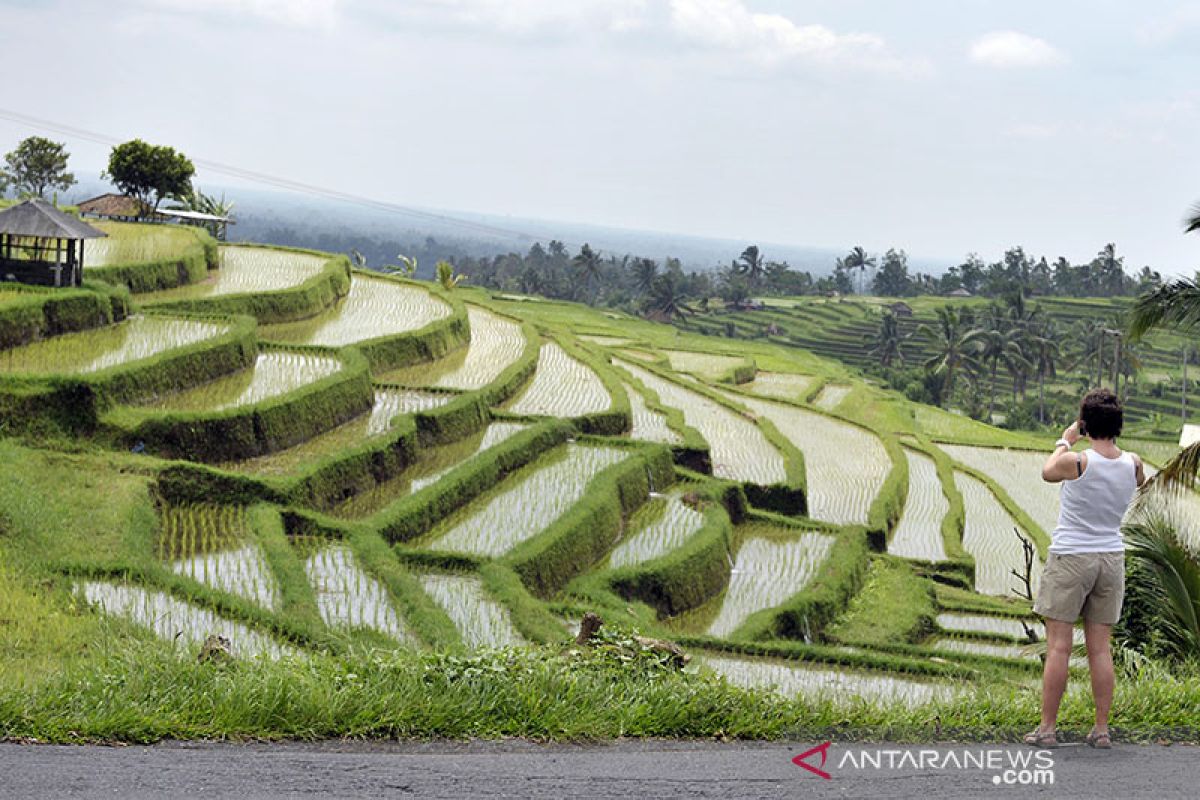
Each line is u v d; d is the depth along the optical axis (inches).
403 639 675.4
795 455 1435.8
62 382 952.3
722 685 327.6
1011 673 796.0
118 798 216.2
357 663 318.7
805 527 1246.9
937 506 1488.7
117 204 2507.4
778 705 321.4
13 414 925.8
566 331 2004.2
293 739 271.6
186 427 991.6
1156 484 531.2
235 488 914.7
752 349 3398.1
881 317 5103.3
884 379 3941.9
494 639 705.6
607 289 6742.1
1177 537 502.6
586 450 1275.8
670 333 3435.0
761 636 874.1
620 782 244.7
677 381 1872.5
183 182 2559.1
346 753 260.5
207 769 238.2
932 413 2593.5
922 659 853.8
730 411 1722.4
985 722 318.3
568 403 1466.5
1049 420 3550.7
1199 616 487.8
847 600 1043.3
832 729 310.3
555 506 1059.9
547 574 911.7
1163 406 3629.4
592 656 352.5
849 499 1389.0
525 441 1207.6
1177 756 288.5
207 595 652.7
